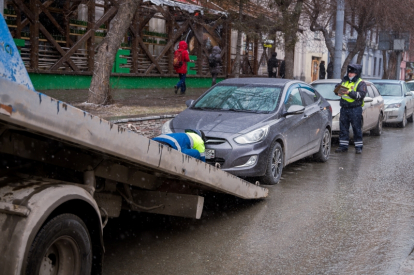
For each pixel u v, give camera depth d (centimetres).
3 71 289
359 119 1146
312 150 957
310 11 2358
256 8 1848
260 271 440
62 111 304
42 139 350
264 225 581
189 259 466
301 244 514
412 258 474
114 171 427
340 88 1120
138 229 556
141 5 1984
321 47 3844
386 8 2373
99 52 1232
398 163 1027
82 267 334
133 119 1040
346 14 2448
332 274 434
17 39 1544
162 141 518
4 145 325
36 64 1614
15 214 288
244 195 605
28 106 279
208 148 736
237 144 735
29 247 284
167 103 1473
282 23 1808
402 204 684
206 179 497
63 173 401
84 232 335
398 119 1756
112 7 1873
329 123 1032
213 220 601
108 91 1250
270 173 777
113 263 448
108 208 455
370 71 5131
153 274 427
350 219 607
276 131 788
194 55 2438
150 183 489
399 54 2775
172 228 564
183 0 2212
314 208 657
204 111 848
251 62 2902
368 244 515
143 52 2112
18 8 1561
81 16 1945
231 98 876
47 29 1780
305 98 953
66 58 1716
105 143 344
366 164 1008
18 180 321
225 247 503
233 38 2750
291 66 1942
